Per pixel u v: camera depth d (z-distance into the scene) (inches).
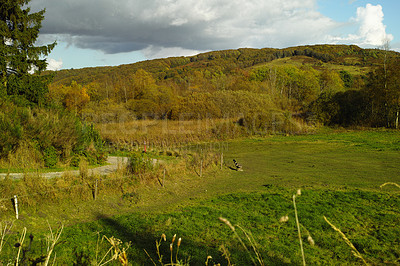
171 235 348.2
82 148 721.6
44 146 623.2
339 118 1937.7
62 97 2373.3
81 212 438.9
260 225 390.6
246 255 291.0
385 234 353.1
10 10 909.8
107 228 373.7
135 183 571.2
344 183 640.4
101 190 507.2
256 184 658.8
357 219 408.8
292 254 299.3
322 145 1247.5
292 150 1164.5
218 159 893.8
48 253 99.0
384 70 1729.8
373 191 559.2
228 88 3267.7
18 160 570.3
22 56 916.6
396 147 1111.6
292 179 693.9
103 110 1804.9
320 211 441.4
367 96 1862.7
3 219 357.7
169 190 591.8
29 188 425.1
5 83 914.7
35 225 369.7
